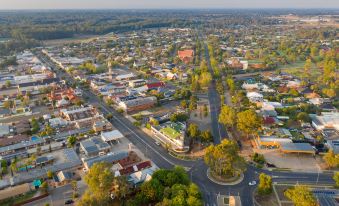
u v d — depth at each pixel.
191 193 163.88
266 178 175.38
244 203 173.25
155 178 177.38
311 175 199.75
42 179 193.75
